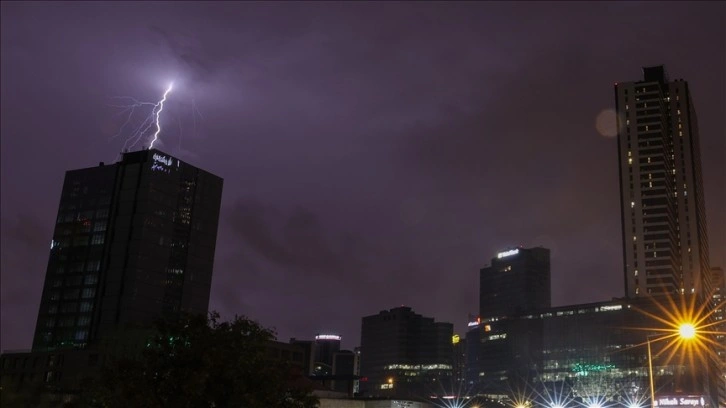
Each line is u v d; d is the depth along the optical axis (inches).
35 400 2684.5
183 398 1336.1
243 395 1348.4
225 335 1429.6
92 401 1534.2
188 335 1433.3
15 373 7790.4
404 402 6250.0
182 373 1362.0
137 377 1386.6
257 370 1417.3
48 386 3161.9
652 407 2021.4
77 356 7352.4
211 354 1368.1
